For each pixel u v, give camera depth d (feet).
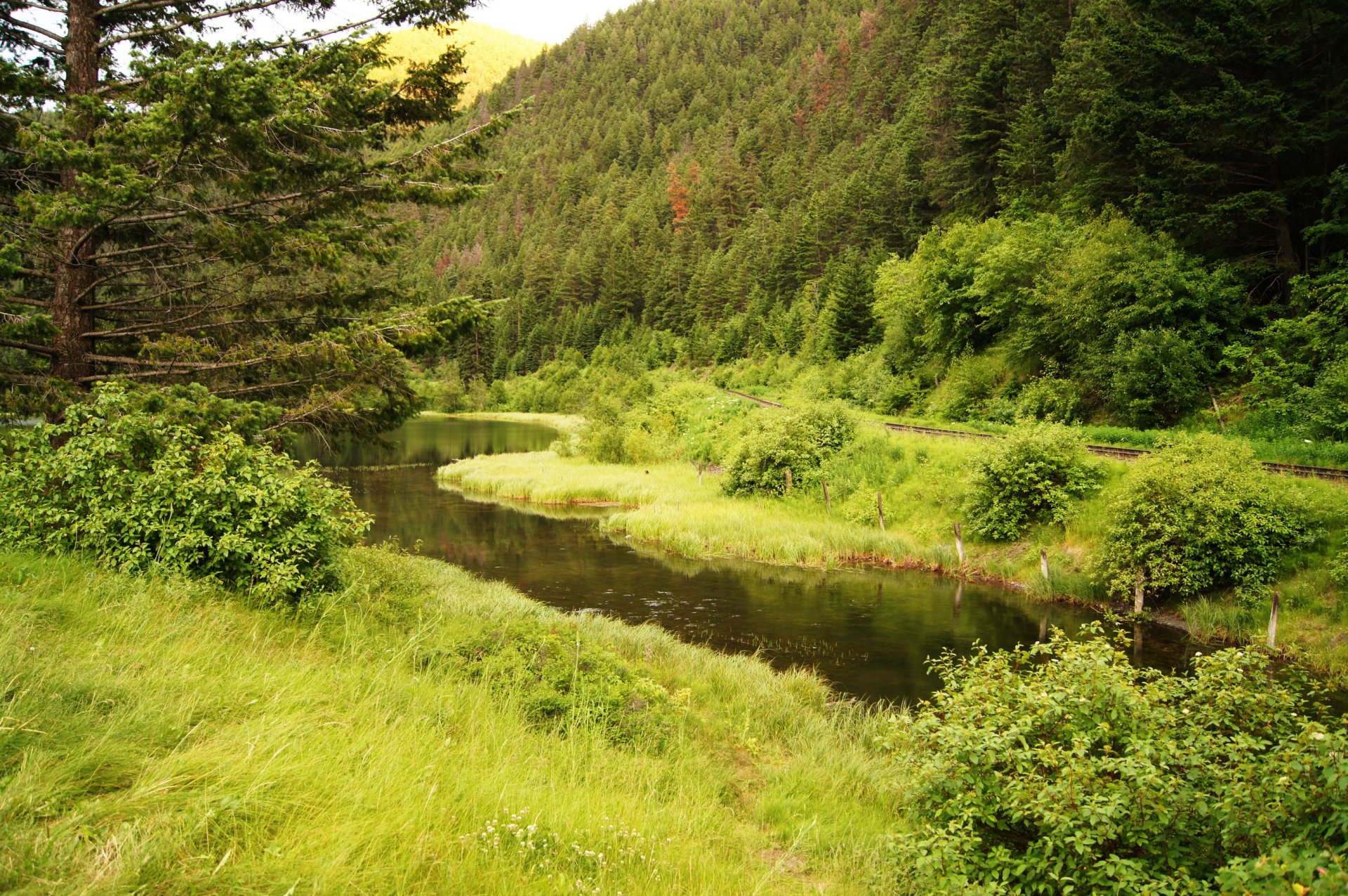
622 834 14.66
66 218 24.12
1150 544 48.03
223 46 26.32
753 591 55.57
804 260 275.18
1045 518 61.31
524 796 14.88
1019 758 15.44
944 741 16.75
